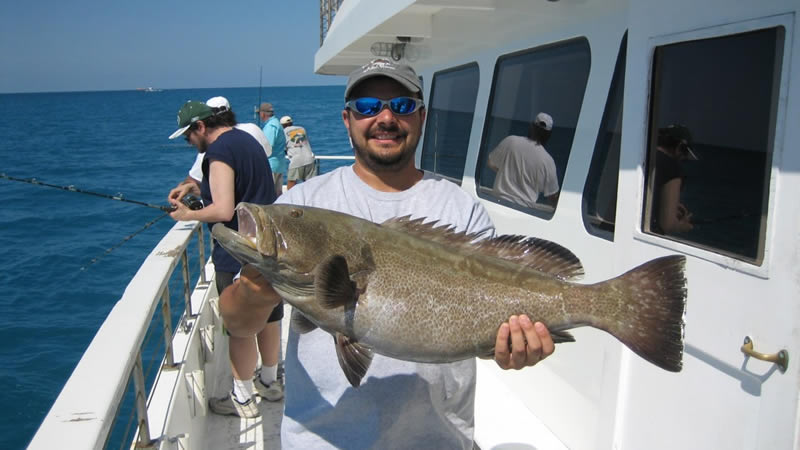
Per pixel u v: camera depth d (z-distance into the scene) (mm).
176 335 4039
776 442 1878
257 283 2094
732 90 2051
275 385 4465
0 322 9969
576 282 2037
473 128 4793
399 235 2066
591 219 3178
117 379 1965
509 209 4117
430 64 6227
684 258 1811
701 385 2197
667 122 2346
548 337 1865
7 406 7453
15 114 114500
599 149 3113
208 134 4457
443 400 2203
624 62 2953
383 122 2150
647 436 2484
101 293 11469
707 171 2156
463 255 2043
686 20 2203
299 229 1995
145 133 56844
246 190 4113
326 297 1893
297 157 12430
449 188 2328
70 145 45281
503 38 4230
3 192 22734
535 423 3623
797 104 1804
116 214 18797
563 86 3518
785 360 1844
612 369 2699
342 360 1975
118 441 6340
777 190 1862
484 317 1962
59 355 8836
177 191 4996
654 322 1845
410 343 1974
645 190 2455
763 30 1932
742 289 2002
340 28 6223
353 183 2305
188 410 3676
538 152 3746
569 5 3232
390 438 2119
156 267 3232
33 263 13359
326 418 2133
